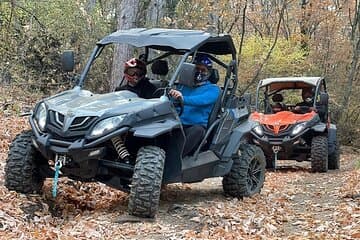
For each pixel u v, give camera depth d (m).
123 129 5.94
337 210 7.48
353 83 25.03
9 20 16.38
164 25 18.97
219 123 7.65
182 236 5.58
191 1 19.61
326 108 13.88
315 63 24.50
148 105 6.21
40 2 17.62
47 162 6.55
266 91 14.38
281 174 12.82
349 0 27.17
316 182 11.18
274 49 21.69
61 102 6.43
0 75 17.03
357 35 26.94
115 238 5.38
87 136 5.88
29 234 5.20
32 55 17.31
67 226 5.80
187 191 8.55
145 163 6.00
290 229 6.41
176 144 6.54
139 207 5.97
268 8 24.94
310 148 13.56
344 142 24.44
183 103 6.85
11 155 6.32
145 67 7.36
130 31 7.43
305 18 24.91
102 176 6.35
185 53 6.84
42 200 6.35
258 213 7.09
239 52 19.64
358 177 10.78
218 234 5.77
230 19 21.27
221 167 7.75
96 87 16.44
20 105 14.84
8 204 5.88
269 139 13.16
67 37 17.53
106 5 18.61
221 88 8.04
